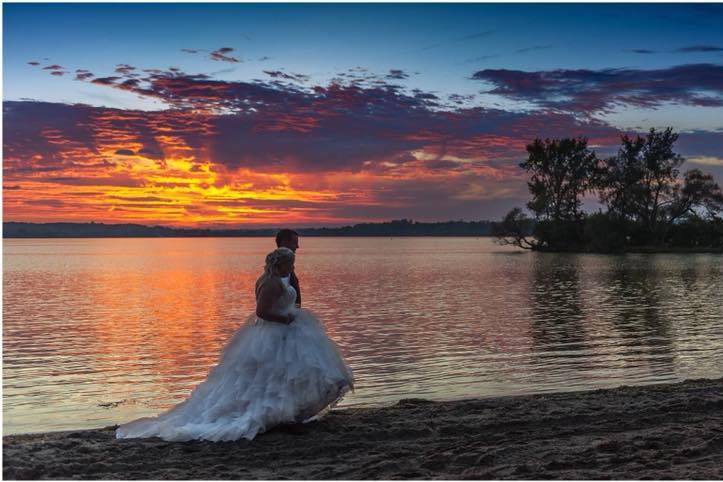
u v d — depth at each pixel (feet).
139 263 264.11
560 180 318.45
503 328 64.80
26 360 48.78
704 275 152.87
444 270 185.98
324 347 20.31
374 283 135.44
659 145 302.45
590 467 16.69
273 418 19.44
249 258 327.88
